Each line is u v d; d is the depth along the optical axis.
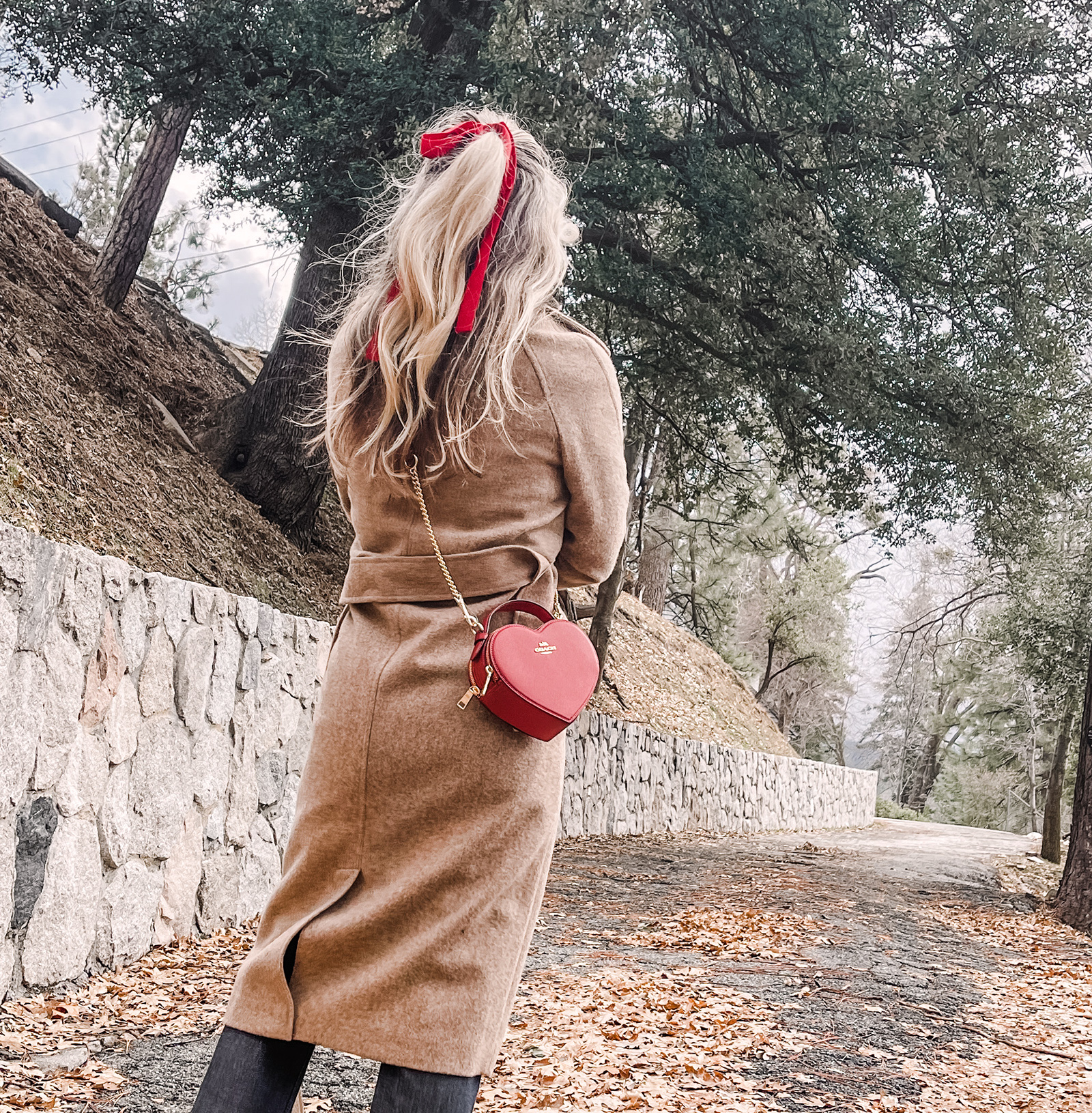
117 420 10.12
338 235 10.43
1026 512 13.18
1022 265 11.95
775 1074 3.30
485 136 1.44
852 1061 3.54
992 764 38.53
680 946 5.57
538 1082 3.04
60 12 9.40
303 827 1.44
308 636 5.84
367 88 9.55
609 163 10.41
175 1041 3.16
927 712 43.22
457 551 1.42
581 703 1.39
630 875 9.01
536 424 1.42
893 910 8.11
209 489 10.85
